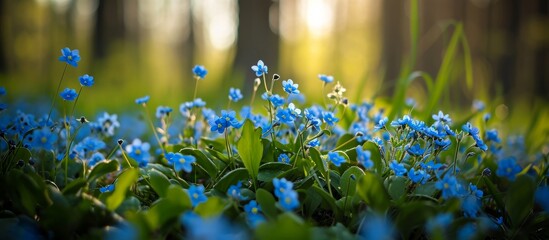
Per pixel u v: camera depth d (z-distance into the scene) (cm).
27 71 370
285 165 36
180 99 122
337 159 33
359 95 62
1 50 328
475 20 371
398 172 33
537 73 373
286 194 29
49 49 369
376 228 26
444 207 30
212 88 111
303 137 41
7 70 326
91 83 38
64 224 29
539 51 376
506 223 35
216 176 37
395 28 311
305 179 34
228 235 26
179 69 340
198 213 29
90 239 28
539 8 377
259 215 31
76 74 231
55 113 59
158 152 46
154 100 124
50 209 28
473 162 46
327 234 29
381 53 318
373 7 403
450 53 56
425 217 30
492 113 60
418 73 57
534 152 60
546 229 34
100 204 30
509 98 285
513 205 33
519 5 381
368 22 405
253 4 198
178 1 409
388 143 39
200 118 48
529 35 374
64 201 30
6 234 28
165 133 45
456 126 52
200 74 45
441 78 55
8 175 31
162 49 428
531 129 63
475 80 185
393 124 36
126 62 228
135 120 72
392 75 309
